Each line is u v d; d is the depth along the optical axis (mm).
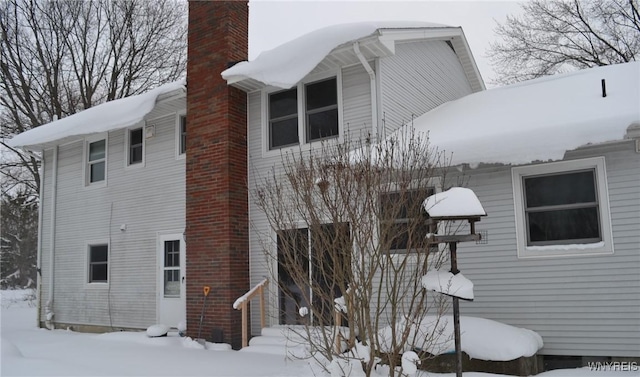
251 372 6953
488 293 7555
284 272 9602
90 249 13180
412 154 7012
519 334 6562
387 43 8938
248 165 10273
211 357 8211
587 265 6945
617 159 6887
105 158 13047
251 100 10477
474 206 5047
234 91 10148
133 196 12266
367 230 5449
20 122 22562
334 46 8508
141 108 10953
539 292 7211
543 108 7785
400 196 5562
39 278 14148
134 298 11922
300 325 9141
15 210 29500
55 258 13867
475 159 7141
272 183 9688
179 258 11266
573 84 8992
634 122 6195
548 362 7102
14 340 11031
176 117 11719
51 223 14016
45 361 7625
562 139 6602
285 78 8758
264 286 9641
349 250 5496
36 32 22812
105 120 11539
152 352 8820
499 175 7676
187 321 9953
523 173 7512
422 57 11164
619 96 7285
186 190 10320
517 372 6227
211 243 9758
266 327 9562
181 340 9969
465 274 7742
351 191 5559
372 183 5531
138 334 10773
